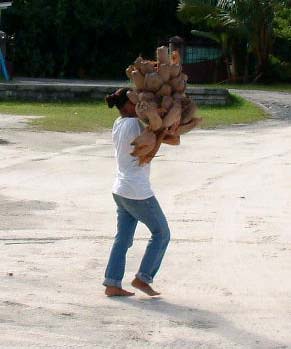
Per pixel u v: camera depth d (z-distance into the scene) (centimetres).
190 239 1141
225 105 3306
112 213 1321
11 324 767
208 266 997
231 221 1262
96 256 1039
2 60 4812
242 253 1064
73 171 1741
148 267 862
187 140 2273
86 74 5850
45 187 1555
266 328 766
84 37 5734
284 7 4841
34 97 3475
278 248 1093
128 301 848
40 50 5762
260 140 2302
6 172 1716
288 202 1417
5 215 1295
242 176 1692
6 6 5756
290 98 3647
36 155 1958
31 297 855
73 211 1335
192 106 827
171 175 1698
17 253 1052
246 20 4659
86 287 899
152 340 729
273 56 4994
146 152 810
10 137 2270
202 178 1666
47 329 755
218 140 2291
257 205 1391
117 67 5838
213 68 5206
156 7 5662
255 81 4875
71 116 2852
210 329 761
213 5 4856
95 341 724
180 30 5734
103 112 3027
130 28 5647
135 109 822
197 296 870
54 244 1105
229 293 882
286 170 1769
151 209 842
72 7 5594
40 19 5684
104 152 2022
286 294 880
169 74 805
